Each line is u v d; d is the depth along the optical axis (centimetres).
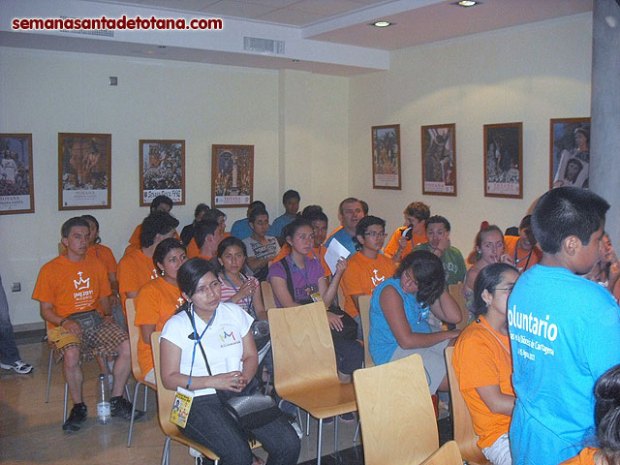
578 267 187
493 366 266
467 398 275
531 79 633
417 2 575
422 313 371
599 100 447
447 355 295
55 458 390
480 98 687
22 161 686
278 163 853
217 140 806
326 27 691
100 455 395
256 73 826
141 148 752
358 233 480
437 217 517
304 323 384
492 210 683
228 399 312
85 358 452
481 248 445
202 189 803
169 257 398
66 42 638
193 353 314
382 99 823
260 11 649
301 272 460
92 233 587
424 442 277
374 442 261
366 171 862
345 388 376
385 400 268
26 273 701
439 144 738
